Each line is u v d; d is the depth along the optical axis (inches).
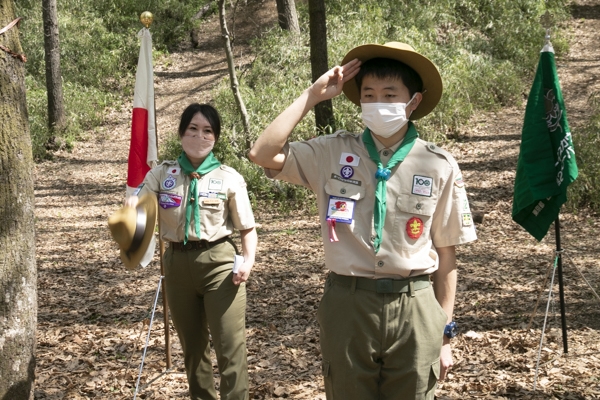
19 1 910.4
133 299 303.4
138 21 944.9
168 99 813.9
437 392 180.1
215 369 214.4
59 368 216.8
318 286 303.9
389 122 96.7
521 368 193.5
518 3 836.6
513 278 296.7
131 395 192.2
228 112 602.9
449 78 633.6
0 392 133.0
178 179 153.5
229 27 979.3
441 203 100.7
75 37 874.8
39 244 426.6
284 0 796.6
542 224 196.5
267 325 255.6
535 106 192.7
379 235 97.0
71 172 662.5
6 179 134.6
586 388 176.1
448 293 104.0
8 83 135.0
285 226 438.9
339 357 98.6
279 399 182.9
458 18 810.8
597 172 414.3
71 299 306.5
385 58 99.9
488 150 557.9
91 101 815.1
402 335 97.4
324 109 508.7
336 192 100.2
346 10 794.2
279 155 101.5
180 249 152.3
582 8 958.4
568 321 236.4
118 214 120.3
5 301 134.0
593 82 703.7
